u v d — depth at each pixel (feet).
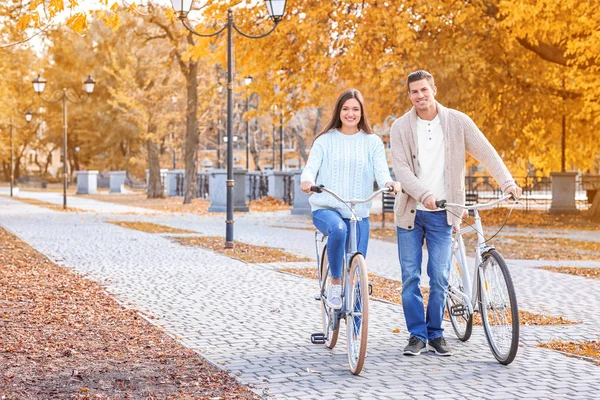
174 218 98.07
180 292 37.45
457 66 83.10
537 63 95.04
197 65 141.38
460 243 25.22
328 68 86.48
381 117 103.19
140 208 126.11
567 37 87.30
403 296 24.93
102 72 206.08
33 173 369.91
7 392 19.76
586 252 57.21
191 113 142.41
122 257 52.24
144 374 21.71
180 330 28.27
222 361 23.44
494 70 91.15
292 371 22.30
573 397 19.45
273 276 43.37
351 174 24.39
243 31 87.92
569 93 95.35
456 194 24.94
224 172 114.73
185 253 55.06
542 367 22.66
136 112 160.86
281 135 170.91
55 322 29.27
